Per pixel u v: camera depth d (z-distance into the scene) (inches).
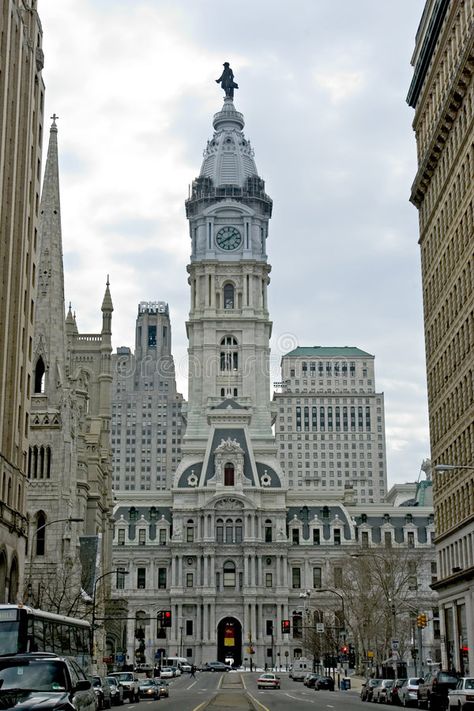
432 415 5157.5
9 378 3986.2
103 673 6235.2
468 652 4328.3
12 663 1481.3
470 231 4156.0
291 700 4013.3
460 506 4537.4
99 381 7741.1
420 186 5216.5
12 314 4033.0
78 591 5359.3
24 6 4188.0
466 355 4293.8
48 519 5511.8
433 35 4803.2
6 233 3823.8
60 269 6048.2
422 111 5152.6
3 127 3661.4
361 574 7381.9
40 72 4608.8
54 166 6264.8
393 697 3681.1
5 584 3821.4
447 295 4685.0
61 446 5600.4
